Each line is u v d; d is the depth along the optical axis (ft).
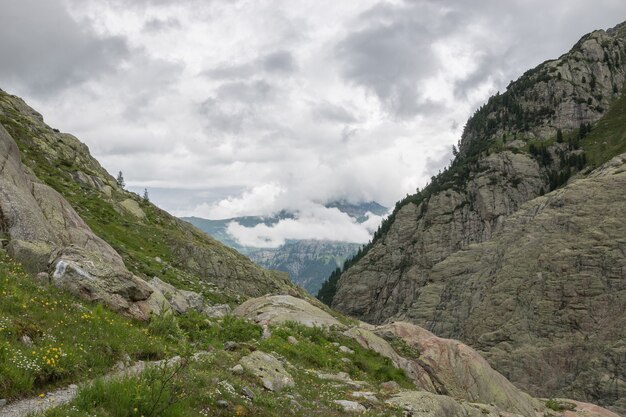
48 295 61.77
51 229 101.86
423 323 563.48
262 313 116.67
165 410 38.45
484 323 467.52
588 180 513.86
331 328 110.42
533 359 408.05
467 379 111.04
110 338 55.47
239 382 52.90
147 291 81.41
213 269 255.09
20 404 36.22
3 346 40.40
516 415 86.94
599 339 390.42
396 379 94.17
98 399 37.09
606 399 353.51
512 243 526.57
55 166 284.41
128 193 375.45
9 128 288.30
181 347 63.77
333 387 68.69
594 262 434.71
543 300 440.45
